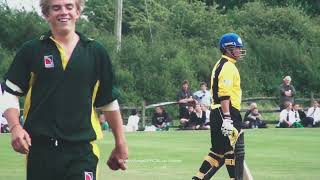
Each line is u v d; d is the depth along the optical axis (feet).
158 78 371.76
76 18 53.93
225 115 98.12
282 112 291.17
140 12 475.72
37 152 52.90
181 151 173.37
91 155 53.57
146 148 181.47
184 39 425.69
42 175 52.95
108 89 54.65
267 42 422.41
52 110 52.70
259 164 144.66
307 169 136.26
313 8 533.55
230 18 463.42
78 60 53.11
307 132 250.16
